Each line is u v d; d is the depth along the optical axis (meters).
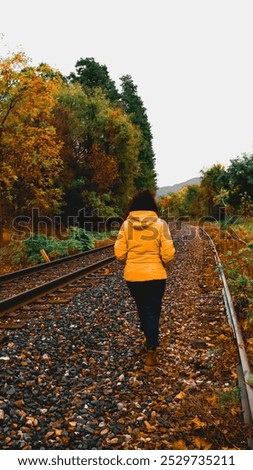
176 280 10.61
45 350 5.42
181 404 3.96
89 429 3.56
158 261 4.95
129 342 5.80
